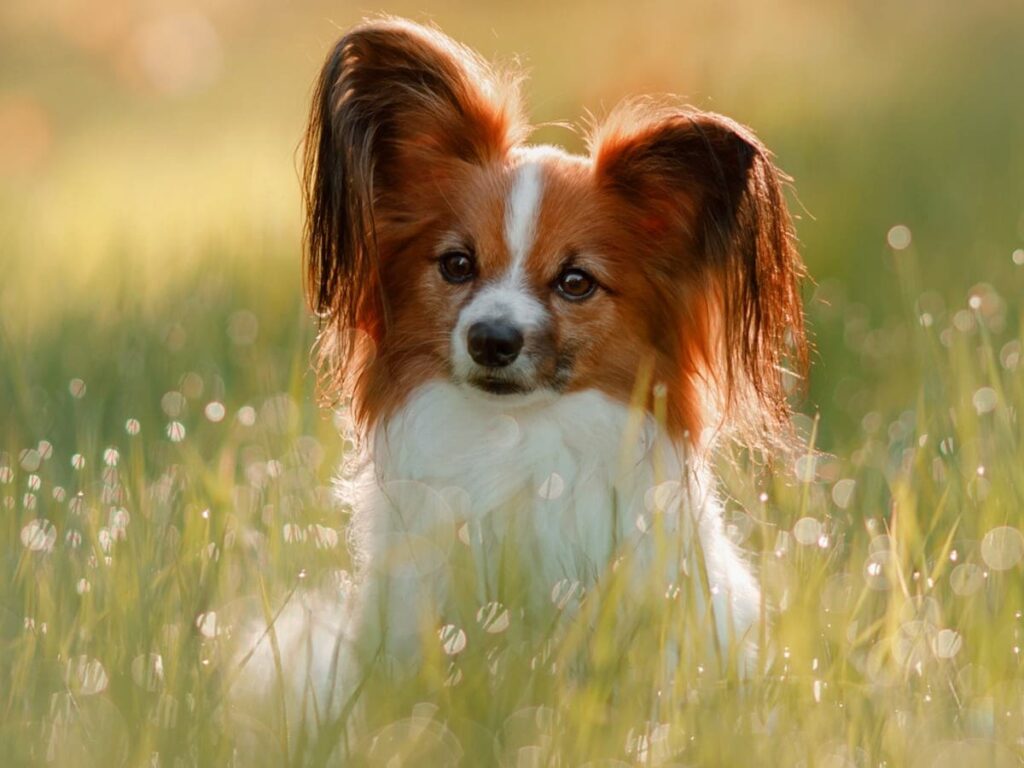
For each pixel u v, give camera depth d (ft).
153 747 16.20
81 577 21.44
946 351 33.04
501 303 20.51
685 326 22.02
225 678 17.95
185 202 63.57
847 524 26.30
